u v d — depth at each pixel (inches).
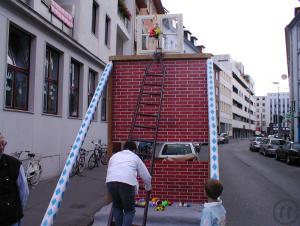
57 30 556.7
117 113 334.0
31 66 504.1
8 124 434.6
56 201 223.6
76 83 706.8
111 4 944.9
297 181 594.9
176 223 282.8
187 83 324.8
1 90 419.2
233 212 360.2
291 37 1513.3
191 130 319.9
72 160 247.9
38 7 526.6
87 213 334.6
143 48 362.3
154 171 332.8
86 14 727.1
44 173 531.8
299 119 1424.7
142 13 1471.5
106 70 324.2
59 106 603.8
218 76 3038.9
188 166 329.7
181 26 357.1
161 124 323.6
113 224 230.5
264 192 480.4
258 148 1512.1
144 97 330.3
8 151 434.3
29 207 348.5
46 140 540.1
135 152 243.0
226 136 2546.8
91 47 762.8
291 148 924.6
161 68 328.8
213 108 291.1
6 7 428.8
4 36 425.7
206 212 142.0
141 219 286.0
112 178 220.4
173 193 329.1
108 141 332.5
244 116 4589.1
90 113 282.2
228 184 550.3
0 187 163.2
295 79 1469.0
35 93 505.0
